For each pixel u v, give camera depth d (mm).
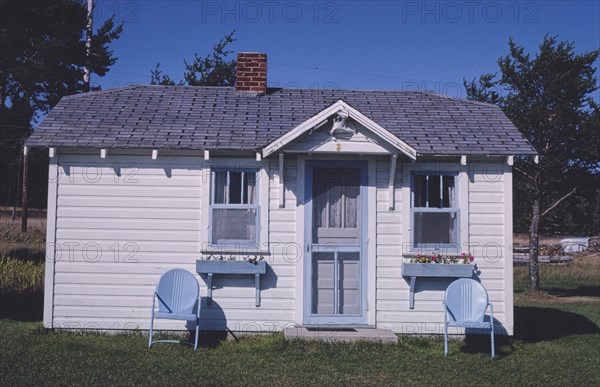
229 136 10844
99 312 10570
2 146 28125
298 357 9203
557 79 19094
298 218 10719
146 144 10469
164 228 10664
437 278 10719
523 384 8070
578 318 13992
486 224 10797
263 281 10641
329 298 10727
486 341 10656
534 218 20359
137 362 8672
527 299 18891
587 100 19406
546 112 19094
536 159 10695
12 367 8133
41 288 15344
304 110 12055
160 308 10281
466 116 11930
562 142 19516
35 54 27422
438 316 10703
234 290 10633
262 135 10945
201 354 9359
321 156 10758
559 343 10930
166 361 8812
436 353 9781
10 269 15438
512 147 10750
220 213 10703
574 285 23234
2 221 34281
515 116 19719
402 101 12656
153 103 11992
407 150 10086
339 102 10070
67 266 10586
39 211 42031
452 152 10523
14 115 28312
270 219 10703
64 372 7969
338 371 8531
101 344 9789
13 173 32344
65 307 10555
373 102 12539
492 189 10836
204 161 10750
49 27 27422
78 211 10641
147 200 10695
